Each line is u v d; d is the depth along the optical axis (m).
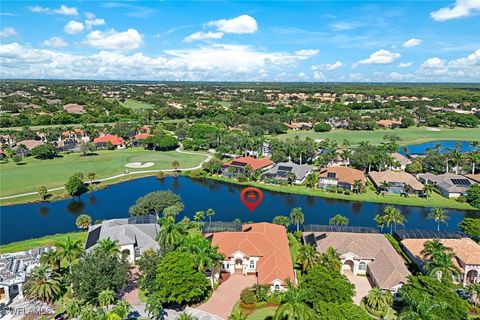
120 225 97.06
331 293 68.44
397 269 80.19
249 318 70.75
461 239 95.69
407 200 143.00
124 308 66.19
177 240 85.38
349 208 137.38
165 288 71.00
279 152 196.88
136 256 91.31
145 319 69.44
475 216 130.62
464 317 63.12
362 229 103.62
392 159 179.50
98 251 77.50
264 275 79.44
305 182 166.50
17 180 165.62
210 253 78.00
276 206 139.62
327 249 87.50
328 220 125.31
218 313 71.94
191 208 136.88
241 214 131.12
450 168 179.12
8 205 138.12
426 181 162.50
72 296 75.75
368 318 60.03
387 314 71.75
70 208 136.25
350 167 183.75
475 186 140.62
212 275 81.00
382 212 133.12
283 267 81.50
